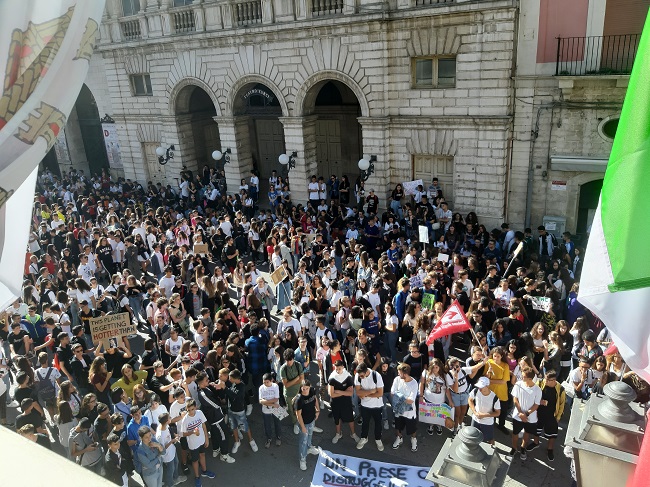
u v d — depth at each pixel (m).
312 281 14.00
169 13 25.03
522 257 16.48
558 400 9.59
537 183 18.98
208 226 21.48
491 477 4.41
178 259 17.20
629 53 16.42
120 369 11.56
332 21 20.50
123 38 27.41
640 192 2.98
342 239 19.66
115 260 18.81
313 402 10.05
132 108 28.72
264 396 10.45
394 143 21.22
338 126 27.95
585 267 3.25
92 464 8.94
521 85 18.17
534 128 18.42
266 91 25.75
